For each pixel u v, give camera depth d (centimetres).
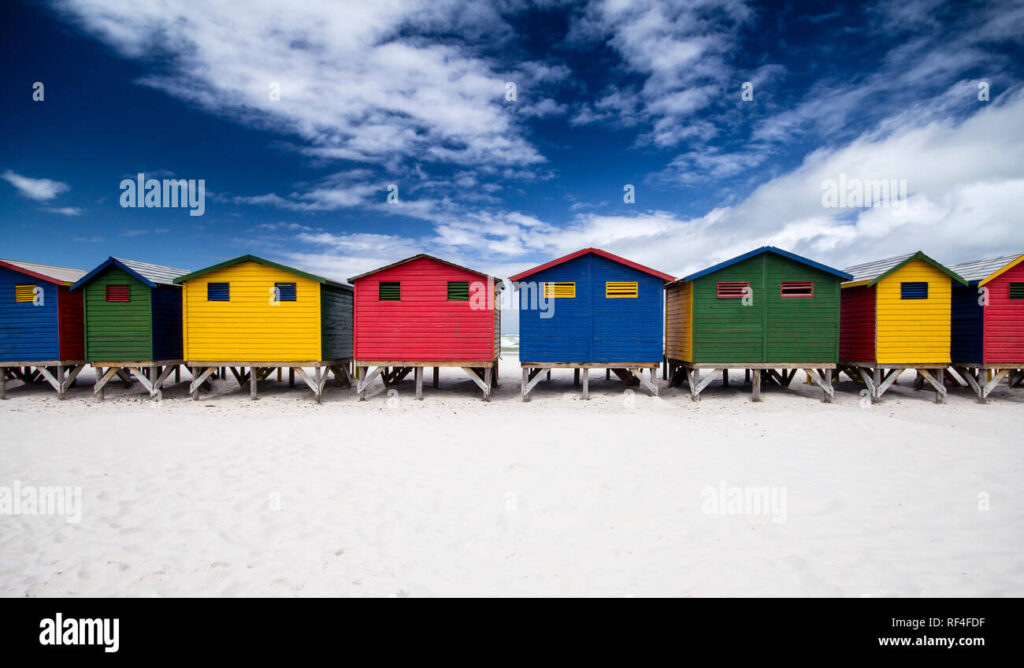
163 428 1235
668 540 613
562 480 837
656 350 1669
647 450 1016
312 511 708
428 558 576
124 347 1689
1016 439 1100
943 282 1623
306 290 1658
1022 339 1614
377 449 1036
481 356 1677
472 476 860
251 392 1677
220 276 1669
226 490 790
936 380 1630
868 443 1064
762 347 1644
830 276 1639
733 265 1655
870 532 624
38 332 1695
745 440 1097
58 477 849
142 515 691
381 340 1697
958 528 633
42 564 559
